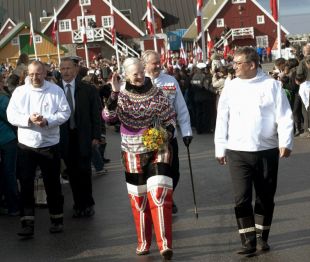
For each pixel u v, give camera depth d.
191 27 65.94
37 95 7.92
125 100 6.86
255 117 6.58
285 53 30.03
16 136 9.15
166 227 6.66
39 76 7.87
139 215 7.03
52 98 7.93
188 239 7.50
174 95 8.06
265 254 6.75
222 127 6.78
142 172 6.88
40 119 7.68
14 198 9.24
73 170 8.88
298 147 13.95
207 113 18.48
